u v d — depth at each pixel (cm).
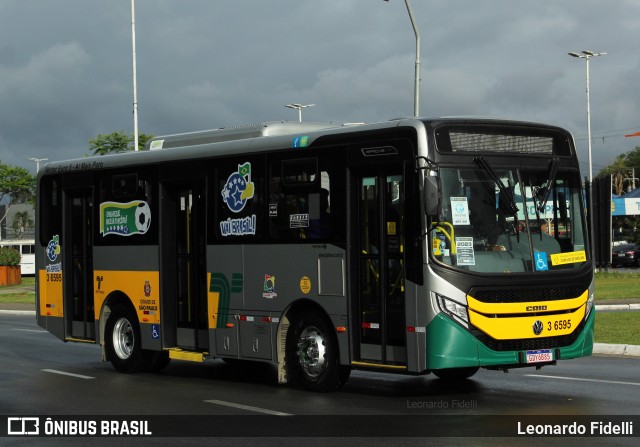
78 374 1586
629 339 1850
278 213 1351
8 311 3469
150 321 1549
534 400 1207
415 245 1167
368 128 1238
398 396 1266
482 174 1195
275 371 1617
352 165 1252
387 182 1216
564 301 1212
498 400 1212
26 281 6606
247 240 1395
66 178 1723
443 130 1180
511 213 1202
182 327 1520
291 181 1334
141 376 1556
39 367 1692
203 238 1478
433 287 1148
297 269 1320
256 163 1388
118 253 1612
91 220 1672
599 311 2588
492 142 1211
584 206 1271
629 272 4856
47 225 1766
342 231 1261
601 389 1295
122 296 1614
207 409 1190
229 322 1422
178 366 1709
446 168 1173
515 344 1175
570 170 1266
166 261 1535
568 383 1359
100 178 1653
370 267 1235
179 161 1509
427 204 1128
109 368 1675
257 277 1380
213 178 1453
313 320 1308
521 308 1177
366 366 1227
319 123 1499
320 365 1301
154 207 1548
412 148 1178
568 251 1238
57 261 1736
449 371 1400
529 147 1240
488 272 1168
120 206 1611
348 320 1252
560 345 1210
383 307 1212
